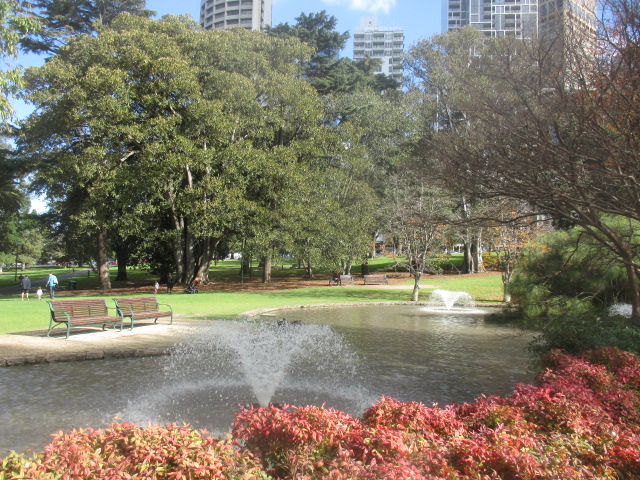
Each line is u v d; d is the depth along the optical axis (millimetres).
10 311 17859
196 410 7004
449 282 31828
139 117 26734
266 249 28438
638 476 3412
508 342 12656
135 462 3143
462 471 3312
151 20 29391
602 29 7820
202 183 26500
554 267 13031
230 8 120562
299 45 33312
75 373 9055
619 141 7660
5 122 16297
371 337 13438
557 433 3967
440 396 7773
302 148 30453
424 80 32219
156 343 11633
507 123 7648
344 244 30094
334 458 3410
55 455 3098
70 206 32750
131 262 41469
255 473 3191
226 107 28375
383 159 37500
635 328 8664
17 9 17750
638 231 12078
